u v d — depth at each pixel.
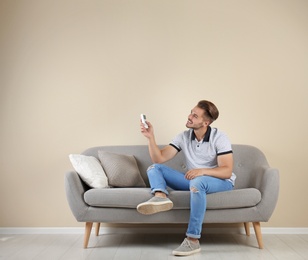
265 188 3.26
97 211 3.25
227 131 3.98
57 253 3.17
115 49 4.04
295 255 3.10
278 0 4.02
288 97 3.98
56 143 4.01
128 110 4.02
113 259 2.99
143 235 3.83
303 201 3.94
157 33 4.03
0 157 4.02
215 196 3.18
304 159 3.96
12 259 2.99
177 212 3.23
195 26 4.03
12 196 4.00
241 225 3.92
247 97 3.99
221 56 4.01
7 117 4.02
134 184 3.65
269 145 3.97
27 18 4.05
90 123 4.02
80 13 4.05
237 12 4.02
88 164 3.49
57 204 3.97
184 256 3.07
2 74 4.04
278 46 4.00
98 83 4.03
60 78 4.04
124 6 4.04
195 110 3.37
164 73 4.02
